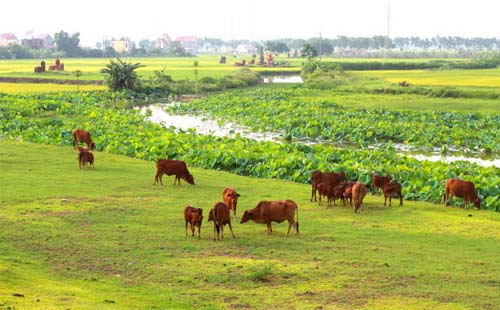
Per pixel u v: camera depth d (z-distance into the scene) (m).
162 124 57.62
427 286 17.64
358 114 65.31
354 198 26.56
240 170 37.00
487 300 16.59
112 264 19.06
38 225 22.97
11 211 24.77
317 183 28.56
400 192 28.22
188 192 29.42
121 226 23.28
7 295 15.05
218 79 117.38
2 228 22.38
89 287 16.91
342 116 63.53
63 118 63.03
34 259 19.28
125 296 16.30
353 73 146.62
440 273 18.77
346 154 39.78
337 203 28.28
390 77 129.50
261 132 58.94
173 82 111.06
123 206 26.27
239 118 66.56
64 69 153.88
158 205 26.64
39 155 38.72
